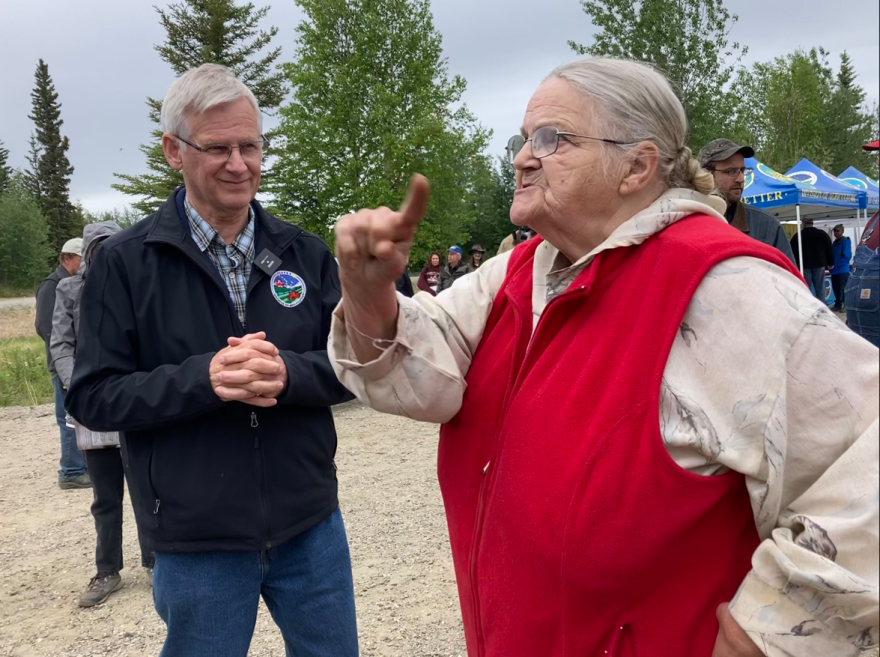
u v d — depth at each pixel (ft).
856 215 44.68
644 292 3.61
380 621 9.78
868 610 2.99
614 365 3.59
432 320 4.37
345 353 4.16
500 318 4.45
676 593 3.52
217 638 5.59
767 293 3.30
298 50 72.28
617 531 3.40
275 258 5.96
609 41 58.70
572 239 4.02
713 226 3.70
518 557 3.75
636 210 3.94
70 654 9.45
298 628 6.09
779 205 35.27
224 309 5.74
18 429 24.45
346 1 69.36
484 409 4.25
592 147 3.78
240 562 5.67
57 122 196.03
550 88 3.94
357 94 69.72
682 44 56.18
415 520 13.43
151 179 83.30
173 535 5.48
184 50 83.82
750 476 3.32
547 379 3.80
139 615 10.50
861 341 3.20
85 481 17.12
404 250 3.33
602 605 3.55
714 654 3.45
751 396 3.23
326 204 68.59
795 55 103.71
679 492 3.30
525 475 3.70
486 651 4.05
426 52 71.31
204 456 5.49
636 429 3.42
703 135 56.39
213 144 5.53
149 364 5.67
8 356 39.83
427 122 68.28
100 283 5.58
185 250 5.60
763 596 3.28
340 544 6.24
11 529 14.35
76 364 5.53
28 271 168.96
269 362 5.14
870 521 2.99
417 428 20.92
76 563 12.51
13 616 10.61
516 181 4.14
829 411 3.21
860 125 115.24
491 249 138.51
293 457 5.78
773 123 95.96
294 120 70.49
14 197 175.83
